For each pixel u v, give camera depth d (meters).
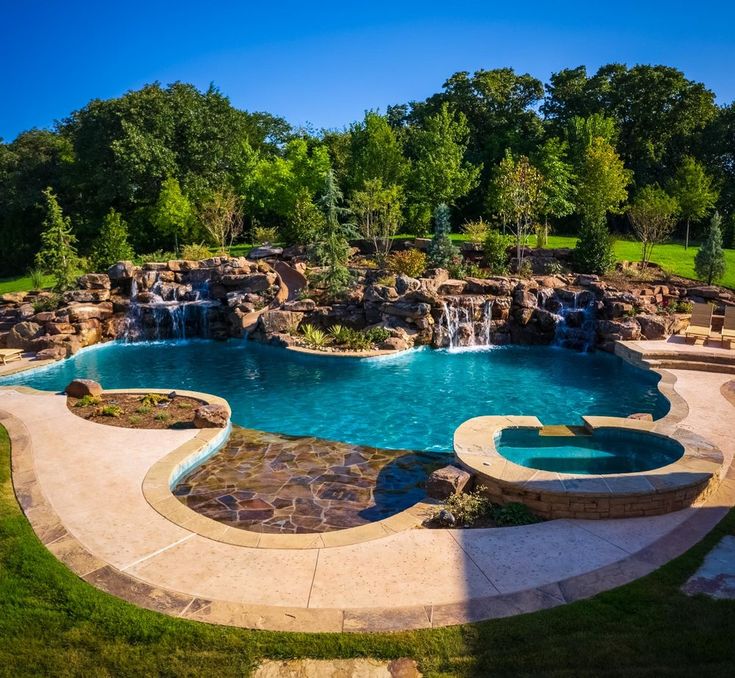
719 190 45.91
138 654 6.16
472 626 6.48
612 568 7.68
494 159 52.44
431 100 58.22
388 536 8.71
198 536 8.75
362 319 26.00
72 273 32.06
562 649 6.04
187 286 29.50
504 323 25.53
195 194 46.72
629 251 36.50
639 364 20.28
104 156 47.03
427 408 16.56
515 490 9.52
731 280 30.05
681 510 9.48
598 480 9.55
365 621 6.63
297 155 51.22
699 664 5.75
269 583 7.47
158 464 11.52
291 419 15.72
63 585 7.31
